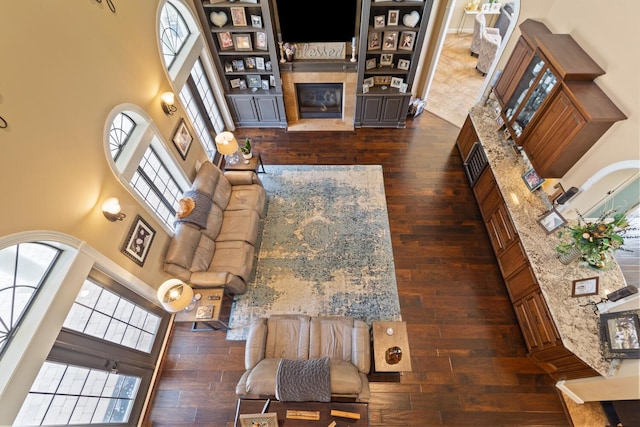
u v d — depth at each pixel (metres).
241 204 5.02
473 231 5.18
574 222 3.99
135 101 3.79
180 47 5.03
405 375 3.95
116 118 3.68
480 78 7.71
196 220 4.32
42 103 2.62
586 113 3.21
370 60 5.82
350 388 3.17
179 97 4.73
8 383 2.32
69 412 3.02
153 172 4.37
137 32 3.83
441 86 7.54
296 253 5.00
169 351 4.25
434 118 6.87
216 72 5.95
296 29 5.54
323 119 6.96
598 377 3.27
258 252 5.04
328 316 4.01
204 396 3.91
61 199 2.77
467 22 8.73
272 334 3.83
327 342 3.72
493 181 4.84
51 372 2.86
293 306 4.50
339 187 5.80
